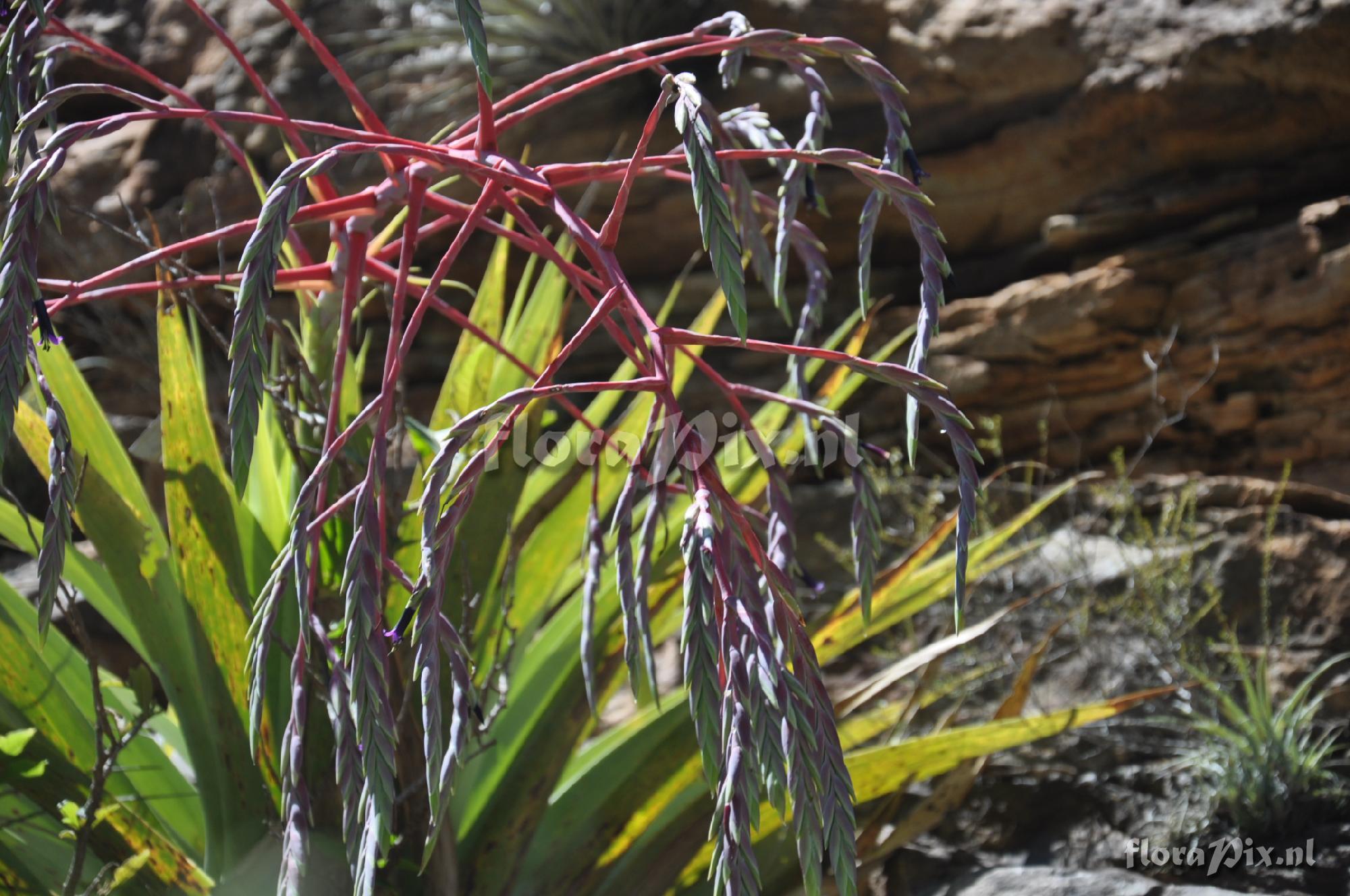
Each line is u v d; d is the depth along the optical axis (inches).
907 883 137.4
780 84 240.2
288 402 99.2
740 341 84.5
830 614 113.1
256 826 97.7
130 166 268.8
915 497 202.1
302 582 84.1
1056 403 217.5
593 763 108.1
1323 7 201.2
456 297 250.4
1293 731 149.7
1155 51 214.7
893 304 237.1
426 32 258.4
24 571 186.9
